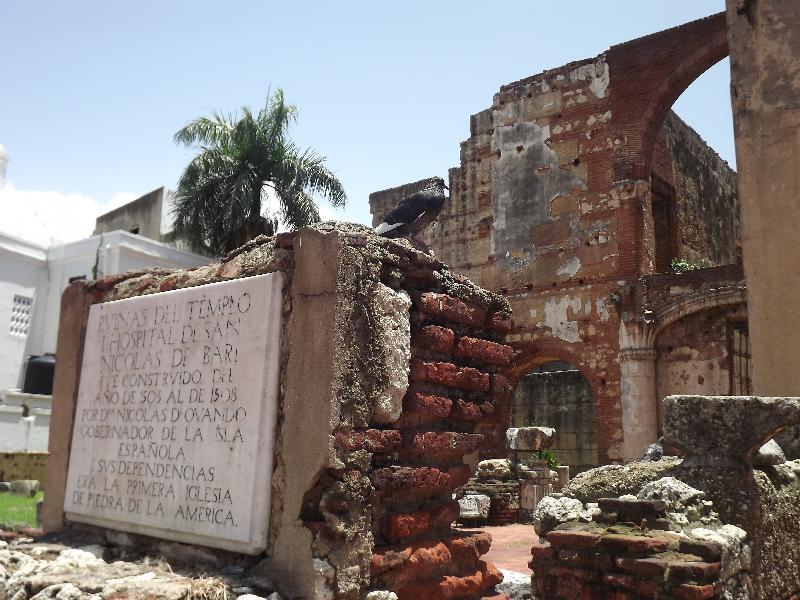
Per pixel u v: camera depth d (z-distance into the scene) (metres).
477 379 4.48
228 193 19.84
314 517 3.65
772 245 8.83
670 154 21.84
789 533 4.65
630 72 18.91
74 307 5.61
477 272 21.16
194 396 4.30
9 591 3.73
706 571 3.47
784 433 6.42
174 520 4.21
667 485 4.23
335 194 20.83
